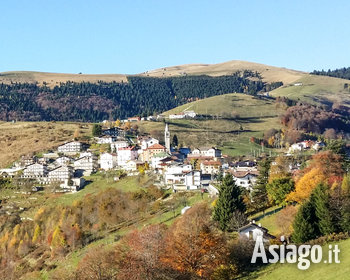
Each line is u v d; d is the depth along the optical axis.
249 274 96.69
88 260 117.94
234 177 190.25
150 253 105.94
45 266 165.62
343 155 151.50
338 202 106.75
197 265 102.19
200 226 114.50
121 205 195.00
